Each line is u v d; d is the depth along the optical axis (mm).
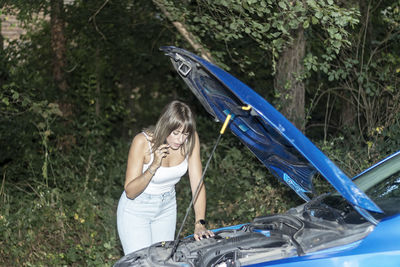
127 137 12227
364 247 2725
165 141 3668
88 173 8125
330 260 2711
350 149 7727
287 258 2867
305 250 2895
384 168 3738
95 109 10617
